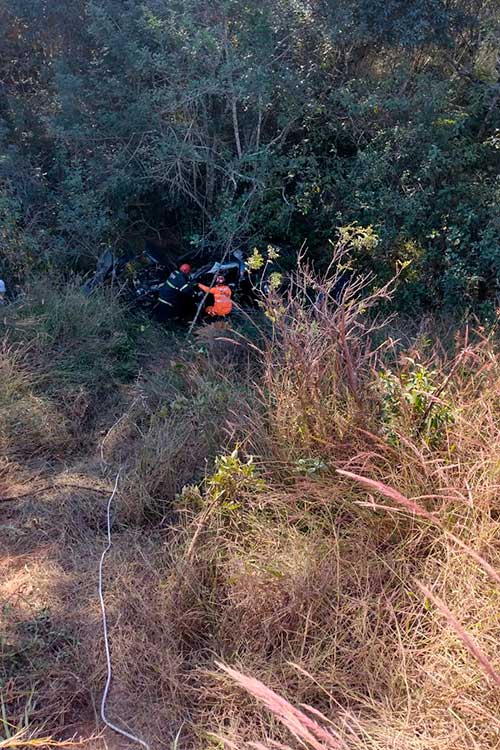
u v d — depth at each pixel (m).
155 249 7.39
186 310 6.54
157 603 3.09
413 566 2.99
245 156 6.57
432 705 2.42
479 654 2.01
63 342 5.60
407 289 6.37
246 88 6.51
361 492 3.34
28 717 2.65
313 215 7.01
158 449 4.06
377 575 2.97
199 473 3.91
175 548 3.39
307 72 6.93
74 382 5.24
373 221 6.52
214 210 7.29
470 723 2.33
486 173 6.54
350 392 3.65
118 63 7.16
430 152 6.10
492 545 2.86
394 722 2.40
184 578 3.09
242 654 2.80
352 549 3.14
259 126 6.83
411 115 6.57
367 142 7.02
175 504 3.65
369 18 6.56
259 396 4.42
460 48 6.93
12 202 6.62
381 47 6.92
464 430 3.35
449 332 5.59
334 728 2.46
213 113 7.21
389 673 2.57
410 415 3.45
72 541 3.65
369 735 2.36
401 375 3.63
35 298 5.88
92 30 6.89
